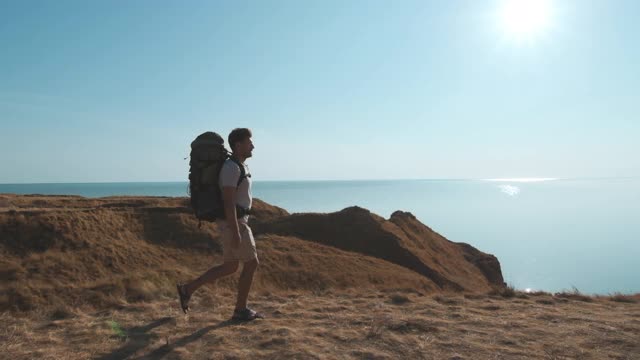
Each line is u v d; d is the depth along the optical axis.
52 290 8.21
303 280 16.22
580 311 6.85
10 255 11.58
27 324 5.87
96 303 7.61
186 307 5.37
